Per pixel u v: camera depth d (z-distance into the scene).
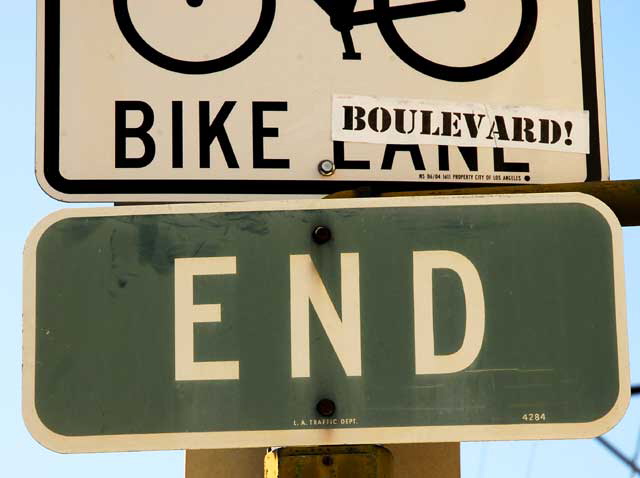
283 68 2.69
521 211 2.19
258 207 2.20
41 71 2.66
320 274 2.17
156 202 2.62
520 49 2.76
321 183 2.65
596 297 2.15
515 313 2.15
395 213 2.20
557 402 2.12
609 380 2.12
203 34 2.70
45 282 2.18
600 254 2.17
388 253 2.18
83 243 2.20
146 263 2.19
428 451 2.69
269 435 2.12
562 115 2.74
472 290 2.16
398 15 2.74
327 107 2.68
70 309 2.17
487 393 2.12
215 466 2.71
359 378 2.13
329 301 2.16
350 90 2.69
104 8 2.69
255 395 2.13
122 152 2.64
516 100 2.73
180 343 2.16
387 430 2.12
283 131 2.66
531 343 2.14
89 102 2.65
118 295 2.18
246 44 2.70
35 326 2.17
